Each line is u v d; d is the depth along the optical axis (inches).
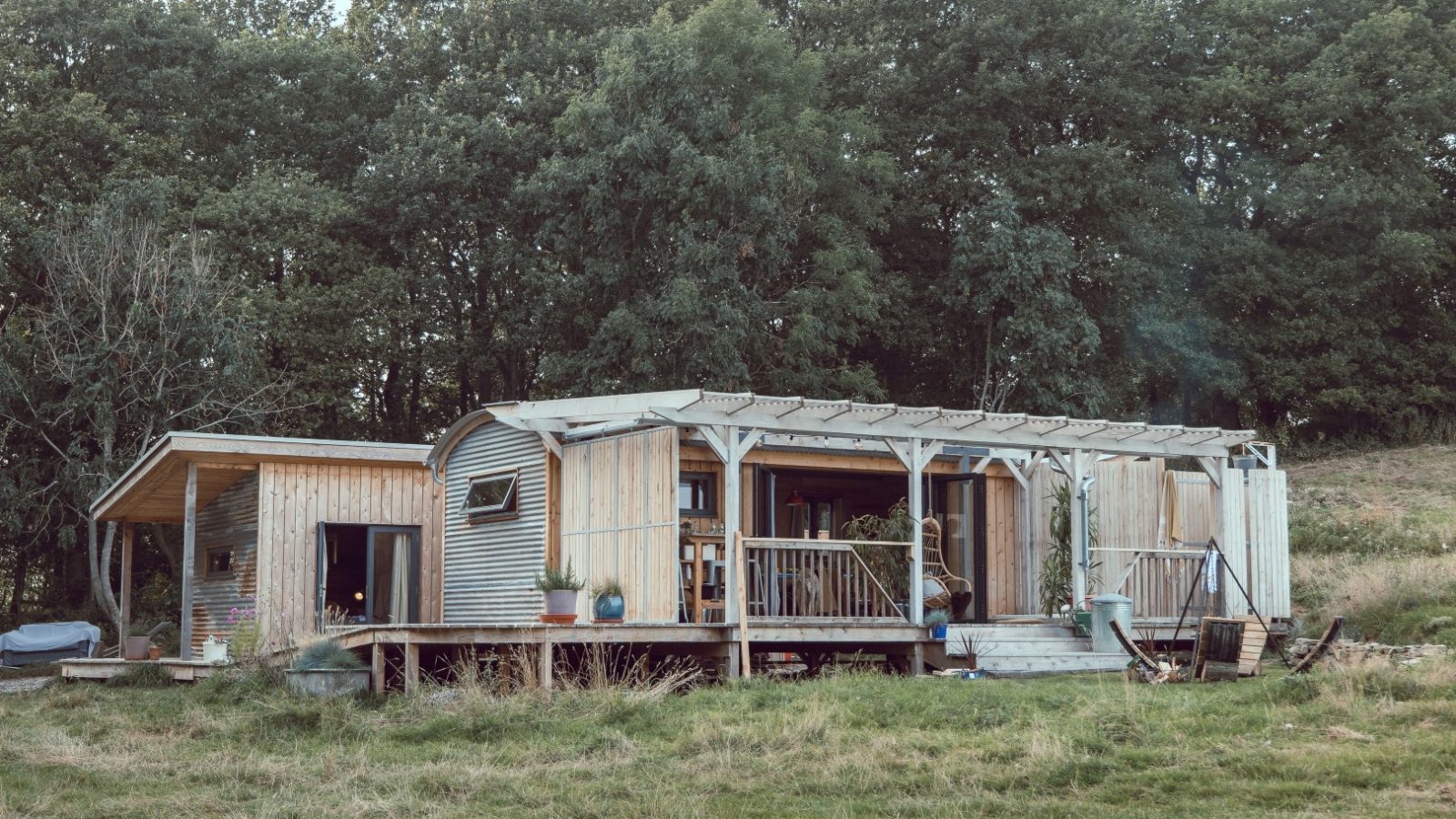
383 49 1514.5
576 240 1266.0
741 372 1181.1
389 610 856.9
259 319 1216.8
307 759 430.6
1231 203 1520.7
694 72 1246.9
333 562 883.4
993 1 1453.0
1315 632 733.3
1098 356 1471.5
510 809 346.6
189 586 796.0
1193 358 1460.4
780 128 1293.1
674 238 1202.6
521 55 1423.5
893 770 382.3
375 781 386.9
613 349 1176.2
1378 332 1502.2
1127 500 778.8
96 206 1177.4
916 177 1494.8
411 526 872.3
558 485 743.1
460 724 470.6
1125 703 450.0
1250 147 1530.5
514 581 761.6
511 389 1473.9
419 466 876.0
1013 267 1315.2
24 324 1222.9
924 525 709.3
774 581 633.0
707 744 418.6
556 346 1358.3
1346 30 1499.8
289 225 1290.6
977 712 447.5
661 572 642.8
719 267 1184.2
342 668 565.9
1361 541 931.3
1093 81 1487.5
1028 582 789.2
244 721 508.7
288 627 816.9
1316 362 1471.5
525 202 1298.0
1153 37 1544.0
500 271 1353.3
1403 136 1448.1
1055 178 1421.0
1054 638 702.5
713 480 713.0
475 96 1384.1
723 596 679.7
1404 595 708.7
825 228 1323.8
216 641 762.8
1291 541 959.0
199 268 1159.6
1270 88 1462.8
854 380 1299.2
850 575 659.4
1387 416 1471.5
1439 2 1515.7
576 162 1243.2
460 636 563.2
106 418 1097.4
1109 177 1422.2
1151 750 380.8
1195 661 560.7
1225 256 1473.9
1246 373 1492.4
